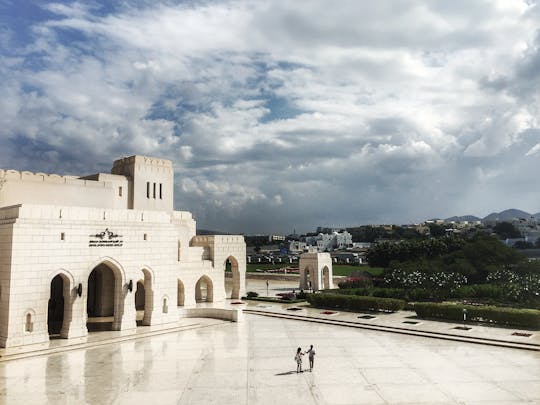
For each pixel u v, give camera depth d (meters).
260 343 40.06
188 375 30.38
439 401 25.19
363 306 57.03
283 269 124.31
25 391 27.14
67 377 29.94
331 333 44.62
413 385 28.00
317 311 57.28
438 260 86.88
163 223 48.59
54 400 25.64
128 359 34.53
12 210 38.41
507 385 27.86
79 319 41.00
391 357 34.94
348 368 31.89
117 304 44.72
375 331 45.50
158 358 34.84
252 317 54.78
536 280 60.84
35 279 38.03
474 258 82.62
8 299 36.56
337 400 25.50
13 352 35.25
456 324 46.97
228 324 49.53
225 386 28.03
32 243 37.97
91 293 54.41
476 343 39.50
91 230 42.25
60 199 51.59
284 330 46.28
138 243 46.06
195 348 38.19
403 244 113.88
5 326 36.50
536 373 30.31
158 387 27.91
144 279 47.69
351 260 160.62
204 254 68.06
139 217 46.44
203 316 53.38
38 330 38.16
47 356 35.25
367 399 25.61
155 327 46.00
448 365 32.50
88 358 34.81
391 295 64.50
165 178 69.44
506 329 43.91
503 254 81.25
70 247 40.53
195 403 25.17
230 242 70.31
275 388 27.62
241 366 32.53
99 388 27.72
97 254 42.56
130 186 65.50
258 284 97.50
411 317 51.78
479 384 28.08
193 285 63.28
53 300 51.31
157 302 47.41
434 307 50.41
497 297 63.75
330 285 85.44
